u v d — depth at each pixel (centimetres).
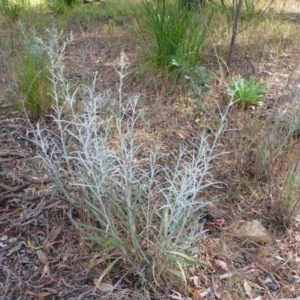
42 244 202
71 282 184
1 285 182
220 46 430
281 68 393
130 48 443
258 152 250
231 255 200
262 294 183
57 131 289
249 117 289
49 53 292
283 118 271
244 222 219
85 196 202
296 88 280
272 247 207
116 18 577
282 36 474
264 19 527
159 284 181
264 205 231
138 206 188
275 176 243
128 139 265
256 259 200
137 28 456
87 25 543
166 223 177
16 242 203
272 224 220
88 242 200
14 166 255
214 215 222
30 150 273
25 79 305
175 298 178
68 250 199
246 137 260
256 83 355
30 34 432
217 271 192
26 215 218
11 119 302
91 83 347
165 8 374
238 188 238
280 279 191
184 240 181
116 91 338
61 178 227
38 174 244
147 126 289
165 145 276
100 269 189
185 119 307
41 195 225
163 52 357
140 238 188
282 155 249
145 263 184
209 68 385
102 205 176
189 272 190
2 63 363
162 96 332
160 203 211
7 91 323
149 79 347
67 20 576
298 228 218
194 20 375
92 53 428
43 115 303
